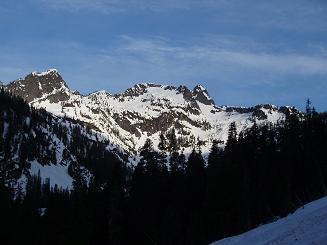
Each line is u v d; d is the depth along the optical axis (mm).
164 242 82312
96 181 88125
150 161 90312
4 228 83312
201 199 88438
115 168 84312
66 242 79062
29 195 107688
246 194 80938
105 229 80938
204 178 90500
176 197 88062
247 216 79312
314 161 87312
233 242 52938
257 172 89500
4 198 95562
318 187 84000
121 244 83125
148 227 84688
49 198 94188
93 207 82312
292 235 41031
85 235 78562
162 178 89750
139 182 88125
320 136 92812
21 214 89125
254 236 50250
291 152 90125
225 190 81688
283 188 81938
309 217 45344
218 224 81438
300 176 87000
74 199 89750
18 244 83000
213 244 57562
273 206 83125
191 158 93312
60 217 85250
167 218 82938
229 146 91750
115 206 77688
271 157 89188
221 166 85062
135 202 86250
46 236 84375
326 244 33625
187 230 86250
